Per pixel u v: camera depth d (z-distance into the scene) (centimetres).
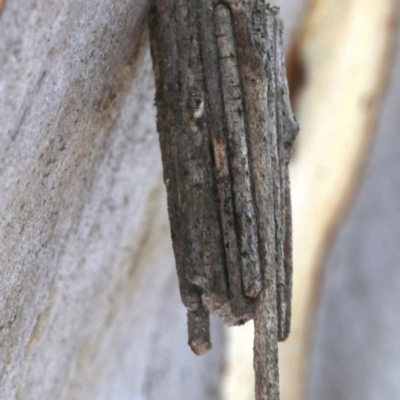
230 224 20
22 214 20
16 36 18
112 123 22
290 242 21
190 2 20
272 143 20
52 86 19
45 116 19
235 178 20
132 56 22
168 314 32
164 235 28
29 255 20
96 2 20
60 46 19
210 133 20
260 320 20
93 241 23
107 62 21
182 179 20
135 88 22
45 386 23
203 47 20
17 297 21
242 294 20
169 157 20
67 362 24
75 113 20
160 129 21
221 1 20
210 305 20
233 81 20
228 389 34
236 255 20
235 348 35
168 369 32
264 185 20
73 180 21
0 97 18
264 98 20
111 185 23
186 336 33
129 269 26
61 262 22
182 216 20
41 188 20
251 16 20
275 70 21
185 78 20
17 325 21
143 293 28
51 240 21
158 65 21
